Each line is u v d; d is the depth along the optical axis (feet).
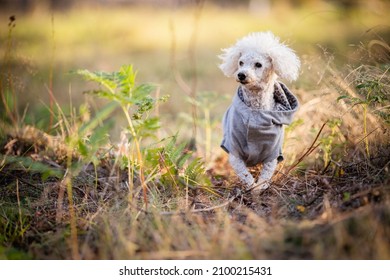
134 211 13.98
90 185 16.63
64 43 53.52
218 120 23.84
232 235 12.17
